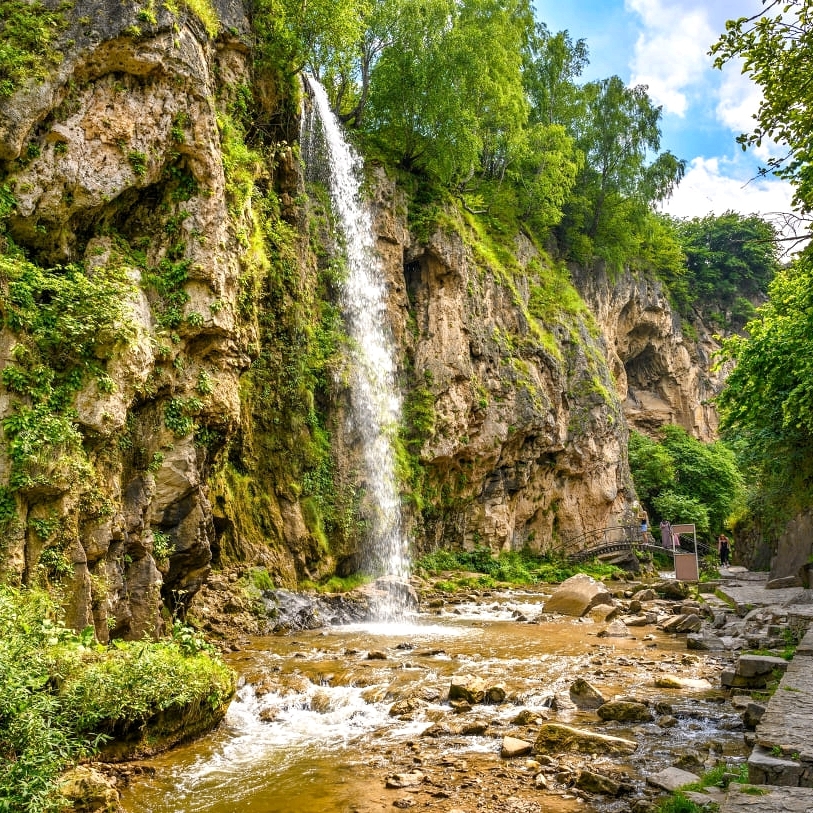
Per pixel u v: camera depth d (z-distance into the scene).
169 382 12.80
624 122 50.16
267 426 19.44
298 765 8.34
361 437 23.95
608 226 51.59
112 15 12.38
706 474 51.44
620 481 42.31
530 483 36.06
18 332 9.78
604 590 20.94
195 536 13.09
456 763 8.20
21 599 8.49
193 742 9.08
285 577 18.73
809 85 10.16
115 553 10.91
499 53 35.72
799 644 11.55
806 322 15.58
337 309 24.28
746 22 9.94
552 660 13.58
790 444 21.58
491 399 32.53
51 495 9.67
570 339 40.03
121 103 12.52
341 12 21.08
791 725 7.02
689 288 70.31
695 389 62.72
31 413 9.56
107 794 6.91
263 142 20.17
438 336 30.41
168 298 13.02
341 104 32.69
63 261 11.68
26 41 11.52
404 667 12.63
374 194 29.19
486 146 38.06
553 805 7.00
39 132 11.48
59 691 7.61
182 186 13.59
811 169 11.20
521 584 28.95
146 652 9.10
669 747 8.61
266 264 16.83
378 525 23.86
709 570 31.84
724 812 5.20
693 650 14.81
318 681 11.79
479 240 35.81
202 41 14.52
